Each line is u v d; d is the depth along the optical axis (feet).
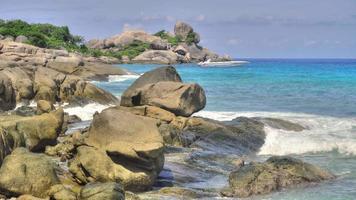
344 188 67.21
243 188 64.64
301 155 90.12
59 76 142.10
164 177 68.44
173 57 517.96
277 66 465.88
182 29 606.14
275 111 133.28
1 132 67.87
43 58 294.66
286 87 210.18
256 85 221.87
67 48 465.47
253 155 90.48
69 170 64.75
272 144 93.76
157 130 65.72
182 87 101.45
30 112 113.50
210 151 86.69
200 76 292.81
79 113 126.11
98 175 62.28
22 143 73.20
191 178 69.51
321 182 69.72
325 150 92.68
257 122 102.89
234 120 104.12
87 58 451.12
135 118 66.44
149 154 62.13
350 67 436.76
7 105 131.54
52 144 78.18
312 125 109.60
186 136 90.02
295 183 68.03
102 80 244.63
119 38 583.17
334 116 123.85
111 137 64.80
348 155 89.51
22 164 58.65
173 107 99.19
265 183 65.92
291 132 101.60
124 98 106.73
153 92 102.42
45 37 456.04
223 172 73.46
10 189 57.06
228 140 92.48
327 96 172.96
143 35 586.04
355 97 169.07
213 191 64.64
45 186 58.13
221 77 281.95
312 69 386.52
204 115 121.70
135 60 505.66
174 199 60.54
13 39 426.51
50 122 77.71
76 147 70.38
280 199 62.49
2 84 129.90
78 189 60.64
